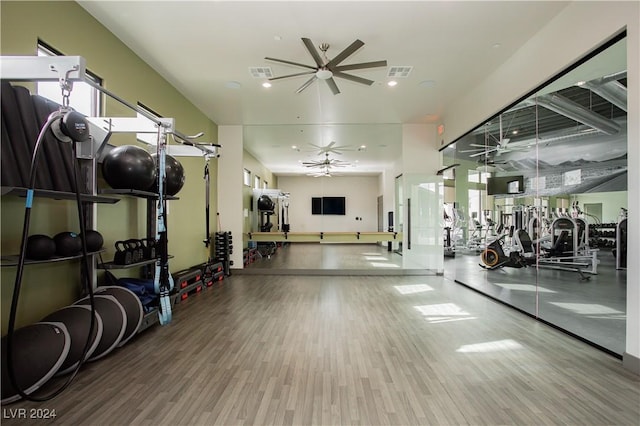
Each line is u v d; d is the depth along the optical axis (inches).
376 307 167.5
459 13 126.9
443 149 259.4
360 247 300.4
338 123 271.7
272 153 342.0
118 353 110.0
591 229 135.9
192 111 225.0
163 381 91.0
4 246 93.4
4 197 92.7
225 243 259.6
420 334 128.1
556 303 156.6
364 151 332.2
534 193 171.9
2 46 92.2
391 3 120.9
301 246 299.1
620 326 124.8
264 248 301.3
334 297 189.2
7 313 94.2
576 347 114.8
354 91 204.2
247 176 321.4
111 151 122.1
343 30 138.5
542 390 86.0
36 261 89.7
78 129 81.4
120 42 145.5
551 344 117.6
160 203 115.3
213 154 159.9
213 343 119.1
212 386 88.3
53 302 110.3
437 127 270.7
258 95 210.7
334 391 85.8
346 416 74.9
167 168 144.9
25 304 100.0
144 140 160.2
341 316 152.0
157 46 150.9
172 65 169.5
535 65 142.3
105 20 130.7
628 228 95.8
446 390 86.3
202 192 237.0
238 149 276.2
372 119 261.7
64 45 114.2
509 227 193.6
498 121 189.0
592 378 92.4
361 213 364.2
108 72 137.3
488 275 215.9
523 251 182.7
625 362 98.1
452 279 246.4
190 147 159.0
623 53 110.6
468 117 208.4
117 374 94.9
